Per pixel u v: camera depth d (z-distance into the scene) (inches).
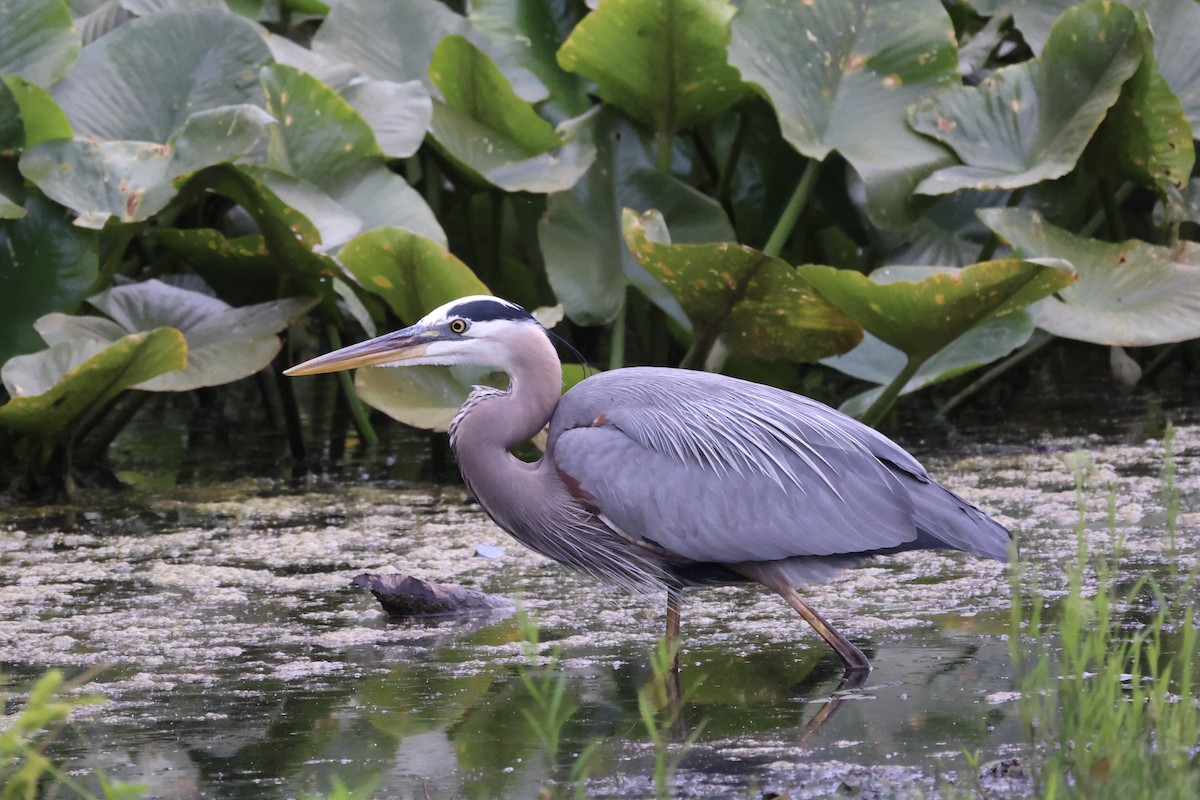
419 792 210.7
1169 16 587.2
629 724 241.8
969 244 600.7
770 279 461.7
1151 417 576.4
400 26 599.8
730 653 286.5
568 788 211.0
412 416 473.7
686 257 461.7
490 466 308.8
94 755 231.9
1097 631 208.8
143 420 667.4
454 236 642.8
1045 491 442.0
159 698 264.5
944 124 553.3
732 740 230.7
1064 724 201.2
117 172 474.3
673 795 206.1
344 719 248.5
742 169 644.7
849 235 626.8
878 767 213.6
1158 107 537.3
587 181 555.8
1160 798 178.7
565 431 305.7
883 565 360.2
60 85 508.1
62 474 489.1
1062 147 537.3
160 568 379.2
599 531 301.6
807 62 549.6
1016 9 599.2
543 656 288.8
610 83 553.9
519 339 312.3
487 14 615.5
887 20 556.4
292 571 376.5
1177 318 504.7
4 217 463.2
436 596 328.5
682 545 287.4
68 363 457.4
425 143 573.9
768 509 285.4
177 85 517.7
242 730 243.4
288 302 499.2
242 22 523.5
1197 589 311.4
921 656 275.9
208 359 480.4
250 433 629.0
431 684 270.1
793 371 629.0
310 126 513.7
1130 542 362.6
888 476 288.0
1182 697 199.3
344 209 486.6
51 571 378.9
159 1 584.7
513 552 394.9
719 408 295.9
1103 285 521.0
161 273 567.8
